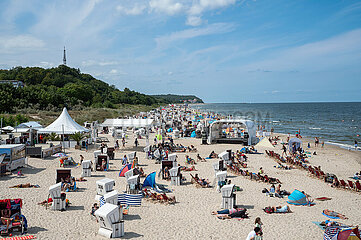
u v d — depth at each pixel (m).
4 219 11.02
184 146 37.88
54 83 126.00
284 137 52.47
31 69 131.62
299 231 12.34
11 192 16.30
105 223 11.19
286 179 21.64
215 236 11.60
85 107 96.94
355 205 16.06
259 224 11.02
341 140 50.75
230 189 14.55
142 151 32.94
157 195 15.84
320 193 18.33
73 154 29.77
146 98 190.75
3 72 132.62
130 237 11.28
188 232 11.92
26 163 24.00
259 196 17.30
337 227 11.45
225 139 41.31
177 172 19.25
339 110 188.50
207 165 26.02
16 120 49.31
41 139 35.50
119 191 17.17
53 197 13.73
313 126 79.12
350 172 25.28
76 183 19.03
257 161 28.38
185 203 15.62
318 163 29.22
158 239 11.18
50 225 12.02
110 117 77.62
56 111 78.25
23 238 10.61
